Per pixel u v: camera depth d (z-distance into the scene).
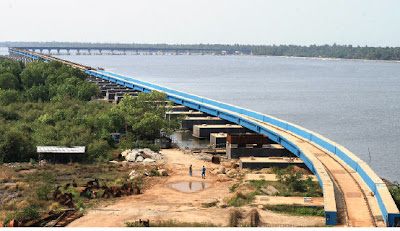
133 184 69.56
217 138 105.44
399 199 52.41
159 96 122.81
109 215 52.66
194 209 54.81
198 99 148.00
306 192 59.41
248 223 46.50
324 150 78.38
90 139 96.19
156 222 48.53
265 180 66.12
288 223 46.84
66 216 52.44
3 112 120.56
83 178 72.81
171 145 107.19
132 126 103.75
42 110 135.25
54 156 84.88
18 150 85.88
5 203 58.97
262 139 92.62
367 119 158.62
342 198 53.09
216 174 76.12
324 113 171.12
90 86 169.50
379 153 111.88
